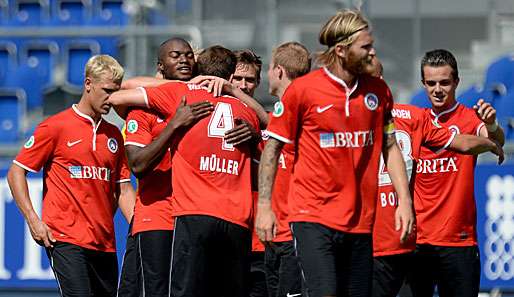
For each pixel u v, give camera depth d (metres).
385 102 19.17
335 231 18.78
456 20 47.28
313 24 47.66
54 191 24.19
